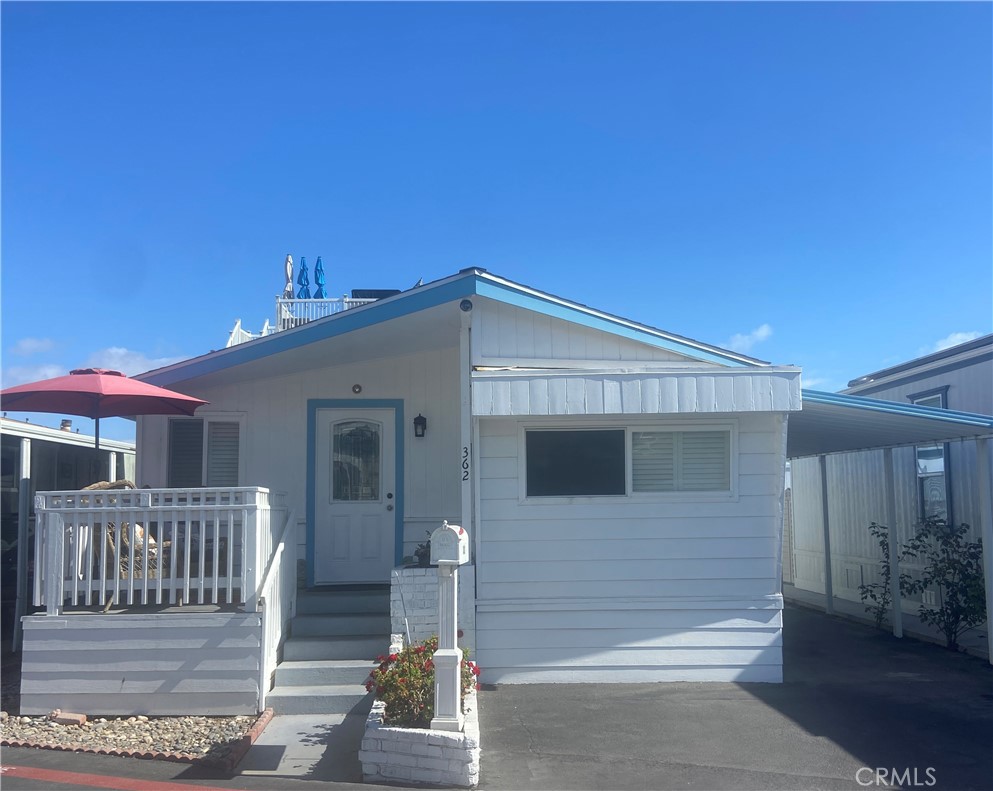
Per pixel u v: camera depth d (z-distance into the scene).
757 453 8.37
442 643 5.87
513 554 8.33
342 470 10.35
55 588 7.43
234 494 7.50
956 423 8.44
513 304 8.37
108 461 15.37
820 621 12.31
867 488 13.51
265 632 7.39
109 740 6.71
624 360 8.66
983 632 10.66
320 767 6.06
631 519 8.35
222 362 9.14
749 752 6.26
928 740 6.52
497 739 6.60
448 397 10.48
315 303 13.97
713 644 8.26
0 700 7.79
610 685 8.16
